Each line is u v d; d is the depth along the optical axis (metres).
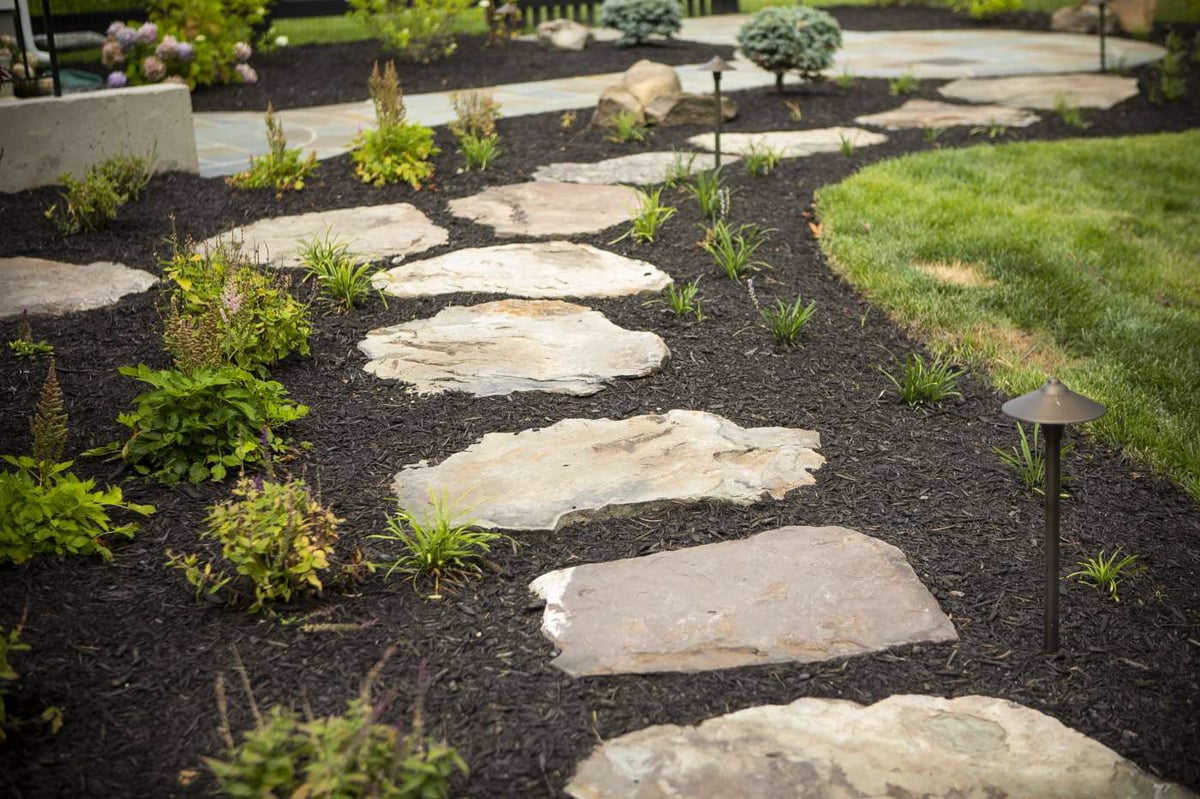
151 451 4.39
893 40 17.69
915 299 6.41
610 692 3.21
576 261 6.83
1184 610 3.71
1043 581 3.84
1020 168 9.35
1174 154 10.04
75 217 7.36
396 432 4.82
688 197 8.12
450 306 6.16
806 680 3.28
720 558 3.88
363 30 17.42
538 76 13.61
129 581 3.69
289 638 3.41
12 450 4.56
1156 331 6.08
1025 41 17.47
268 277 5.77
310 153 9.25
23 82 8.93
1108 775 2.91
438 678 3.24
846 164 9.36
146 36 11.90
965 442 4.86
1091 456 4.79
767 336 5.89
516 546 3.97
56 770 2.83
